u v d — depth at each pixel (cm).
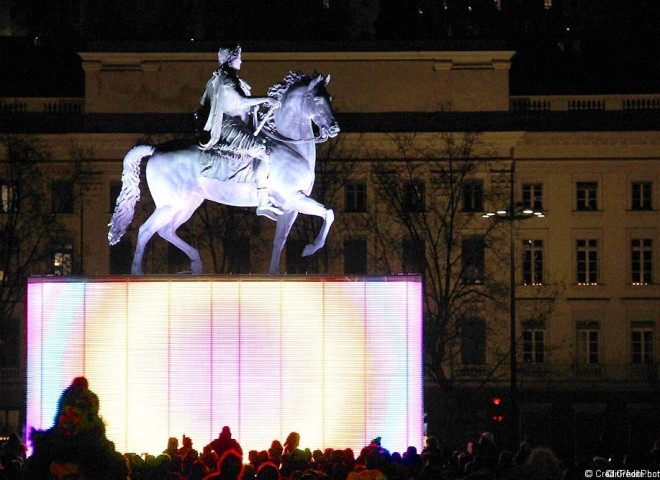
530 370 12019
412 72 12169
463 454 3866
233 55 4556
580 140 12438
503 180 12081
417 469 3700
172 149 4562
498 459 3944
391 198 11344
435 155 12000
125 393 4466
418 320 4466
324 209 4566
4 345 11312
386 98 12138
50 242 11606
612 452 4522
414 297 4462
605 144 12481
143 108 12119
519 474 2227
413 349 4459
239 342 4447
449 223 11462
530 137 12362
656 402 12056
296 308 4453
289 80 4559
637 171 12544
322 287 4456
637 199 12575
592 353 12406
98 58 12112
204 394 4447
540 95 12525
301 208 4553
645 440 12012
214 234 11331
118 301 4475
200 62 12119
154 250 11606
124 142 12050
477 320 11931
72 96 12400
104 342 4478
